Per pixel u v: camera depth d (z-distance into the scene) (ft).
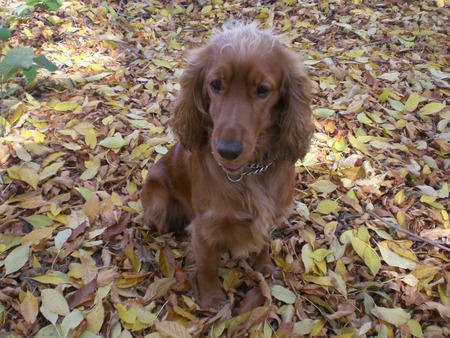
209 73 2.15
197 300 2.62
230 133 1.99
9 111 3.66
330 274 2.65
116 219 2.91
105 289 2.50
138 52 4.70
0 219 2.83
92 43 4.69
